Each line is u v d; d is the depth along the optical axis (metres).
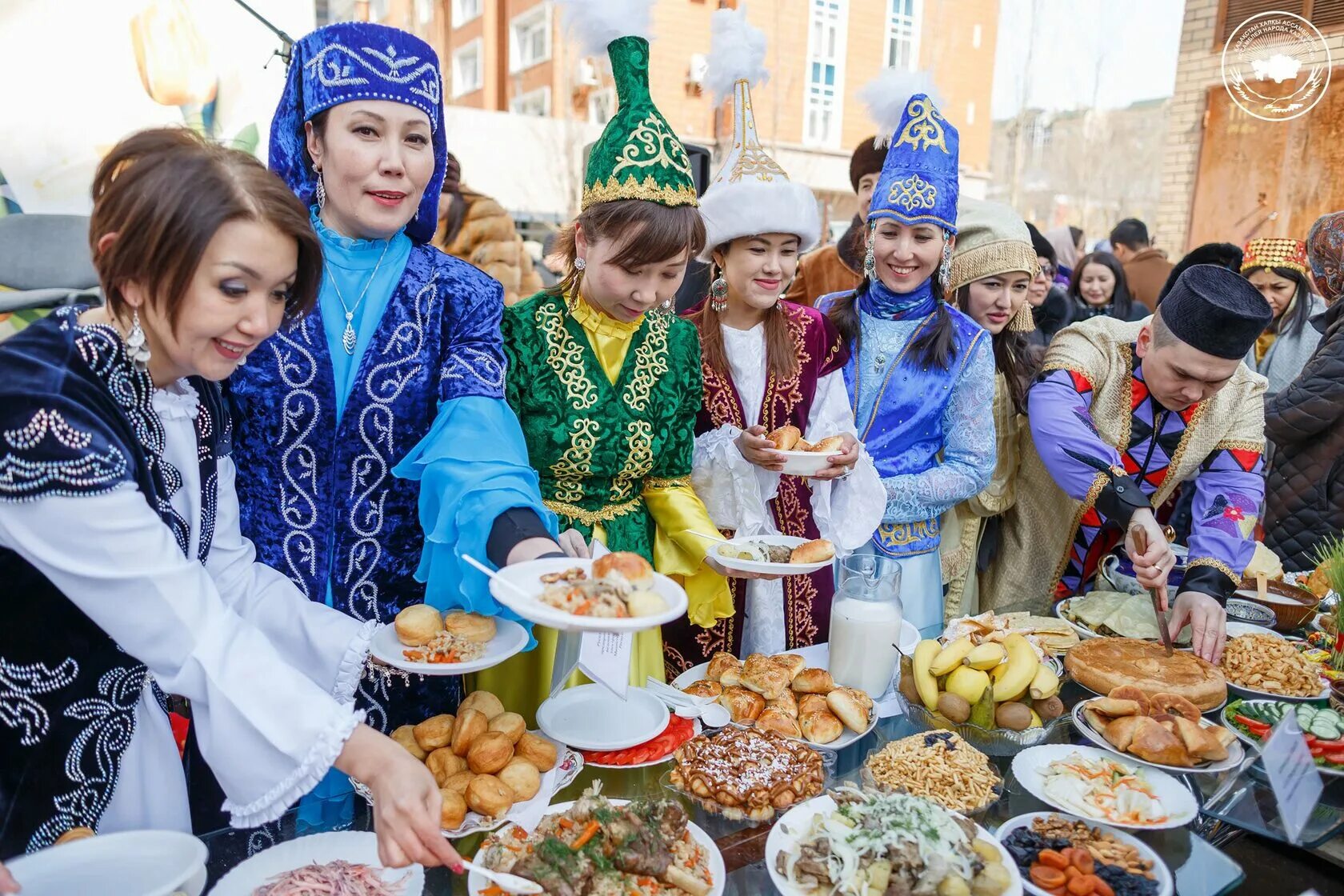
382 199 1.39
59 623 1.06
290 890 0.97
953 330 2.31
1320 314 3.81
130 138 0.95
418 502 1.45
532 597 0.99
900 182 2.22
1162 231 8.69
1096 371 2.19
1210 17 8.05
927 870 1.03
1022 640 1.54
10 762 1.05
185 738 1.37
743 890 1.06
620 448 1.80
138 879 0.92
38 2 2.37
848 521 2.13
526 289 4.45
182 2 2.54
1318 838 1.20
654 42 1.69
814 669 1.54
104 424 0.98
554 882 0.98
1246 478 2.15
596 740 1.33
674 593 1.02
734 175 2.09
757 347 2.21
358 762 0.97
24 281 2.43
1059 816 1.22
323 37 1.34
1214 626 1.74
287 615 1.31
